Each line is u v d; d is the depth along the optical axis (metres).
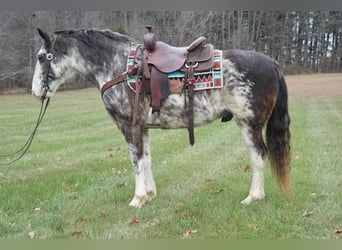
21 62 24.61
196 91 3.57
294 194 4.08
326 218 3.51
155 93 3.58
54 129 9.62
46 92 4.11
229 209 3.74
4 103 17.34
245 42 27.02
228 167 5.45
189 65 3.56
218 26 25.73
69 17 21.02
